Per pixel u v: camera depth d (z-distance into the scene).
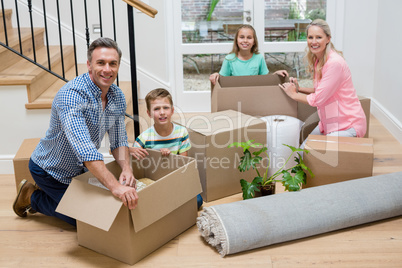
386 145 3.50
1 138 3.07
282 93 3.11
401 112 3.59
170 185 2.19
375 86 4.31
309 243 2.25
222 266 2.09
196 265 2.10
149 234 2.16
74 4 4.21
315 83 3.04
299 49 4.34
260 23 4.31
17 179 2.72
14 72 3.13
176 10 4.27
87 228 2.21
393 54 3.79
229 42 4.36
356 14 4.26
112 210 1.98
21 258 2.17
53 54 3.69
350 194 2.37
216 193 2.69
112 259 2.16
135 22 4.25
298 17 4.29
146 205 2.07
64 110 2.05
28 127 3.05
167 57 4.37
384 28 4.04
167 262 2.12
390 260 2.10
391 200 2.40
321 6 4.27
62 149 2.21
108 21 4.25
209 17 4.30
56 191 2.33
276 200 2.31
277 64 4.40
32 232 2.40
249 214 2.20
